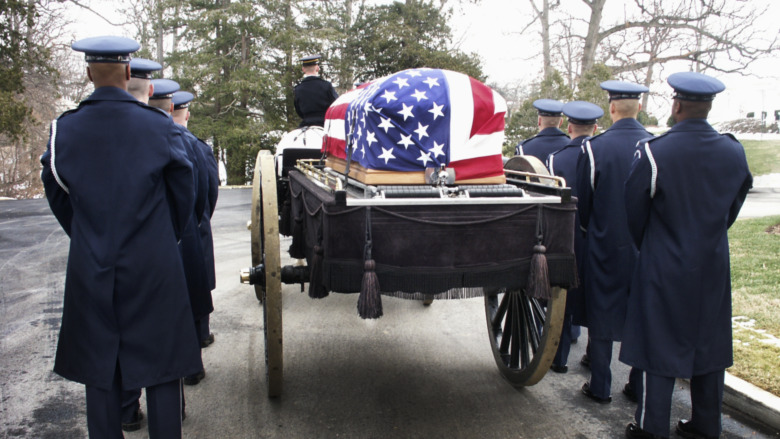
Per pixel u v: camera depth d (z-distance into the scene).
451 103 2.99
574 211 2.84
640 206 2.99
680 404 3.54
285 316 5.14
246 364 4.07
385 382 3.79
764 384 3.45
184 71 22.50
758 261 6.39
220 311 5.28
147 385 2.41
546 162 4.52
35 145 23.27
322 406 3.43
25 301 5.51
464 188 2.91
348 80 24.52
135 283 2.38
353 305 5.52
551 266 2.84
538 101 4.84
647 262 2.97
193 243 3.44
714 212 2.86
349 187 3.34
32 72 20.84
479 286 2.76
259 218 4.12
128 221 2.37
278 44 23.30
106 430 2.42
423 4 24.14
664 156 2.89
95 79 2.49
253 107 24.38
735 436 3.14
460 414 3.36
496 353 4.00
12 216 11.27
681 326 2.87
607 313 3.51
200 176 3.37
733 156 2.89
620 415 3.39
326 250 2.65
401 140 2.96
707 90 2.83
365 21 24.14
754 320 4.48
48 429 3.14
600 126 13.73
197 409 3.38
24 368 3.96
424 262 2.69
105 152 2.39
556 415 3.37
